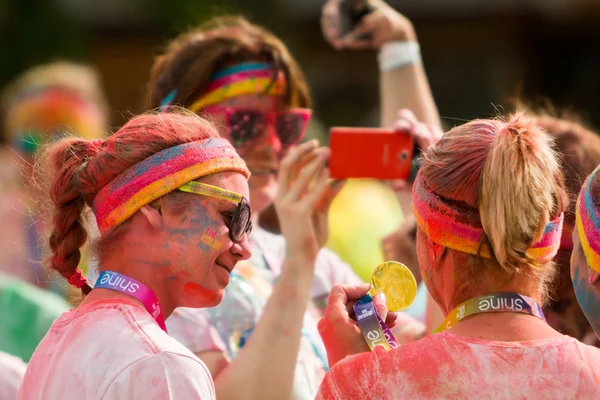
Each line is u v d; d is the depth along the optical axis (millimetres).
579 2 28547
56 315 9648
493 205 4906
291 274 7148
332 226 13914
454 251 5148
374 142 7574
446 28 29750
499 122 5262
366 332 5664
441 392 4824
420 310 9805
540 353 4879
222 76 7887
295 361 7000
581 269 5445
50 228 5914
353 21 9172
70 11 26328
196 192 5375
